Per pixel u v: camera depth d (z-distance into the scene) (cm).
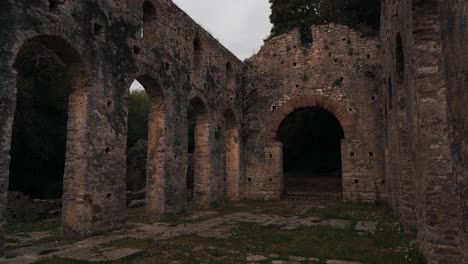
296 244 824
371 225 1086
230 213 1390
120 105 1079
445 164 585
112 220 1020
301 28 2586
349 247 790
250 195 1947
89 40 970
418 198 674
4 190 720
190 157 2303
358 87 1844
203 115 1634
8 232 1066
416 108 645
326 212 1401
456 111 354
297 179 2600
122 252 730
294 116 2891
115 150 1049
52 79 2056
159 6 1304
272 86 2006
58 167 2244
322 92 1902
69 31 904
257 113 2011
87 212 933
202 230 1006
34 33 810
